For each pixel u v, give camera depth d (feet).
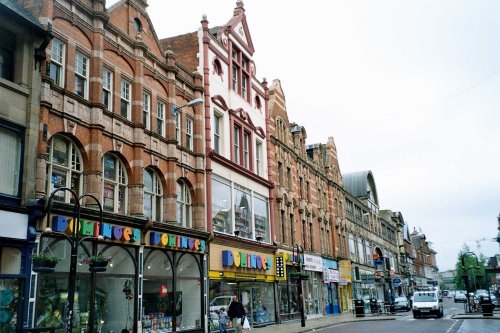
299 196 134.21
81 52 59.47
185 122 81.25
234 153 97.55
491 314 108.17
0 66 49.52
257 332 83.05
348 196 189.06
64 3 57.41
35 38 51.57
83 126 57.98
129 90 67.97
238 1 111.04
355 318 123.44
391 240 275.39
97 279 57.47
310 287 131.95
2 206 45.75
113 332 59.00
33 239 48.29
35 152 50.08
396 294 261.44
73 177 56.75
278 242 113.29
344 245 172.96
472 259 329.52
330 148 174.50
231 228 91.35
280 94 131.54
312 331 85.66
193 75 85.56
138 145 66.69
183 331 71.87
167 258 71.31
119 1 68.80
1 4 47.16
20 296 46.83
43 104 51.70
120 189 64.54
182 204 79.00
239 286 92.07
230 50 100.78
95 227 56.24
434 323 95.76
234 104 99.55
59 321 51.13
